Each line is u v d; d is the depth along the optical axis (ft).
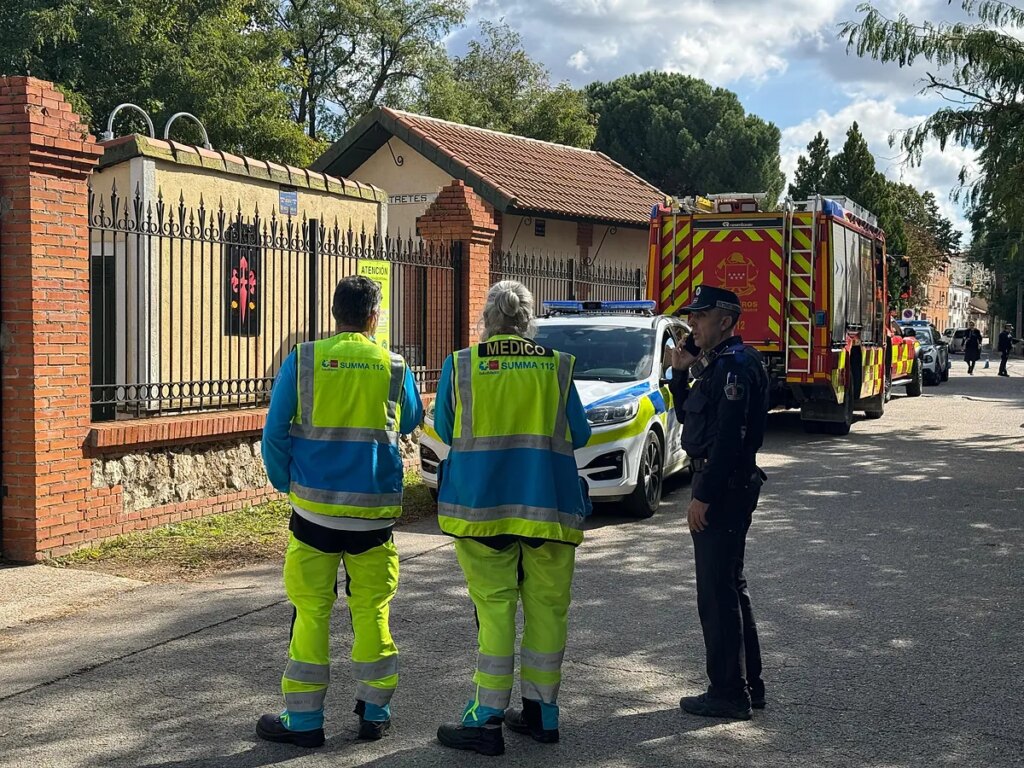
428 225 41.52
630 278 59.00
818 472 37.99
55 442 24.59
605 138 178.70
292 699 14.14
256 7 117.39
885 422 56.65
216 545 26.43
